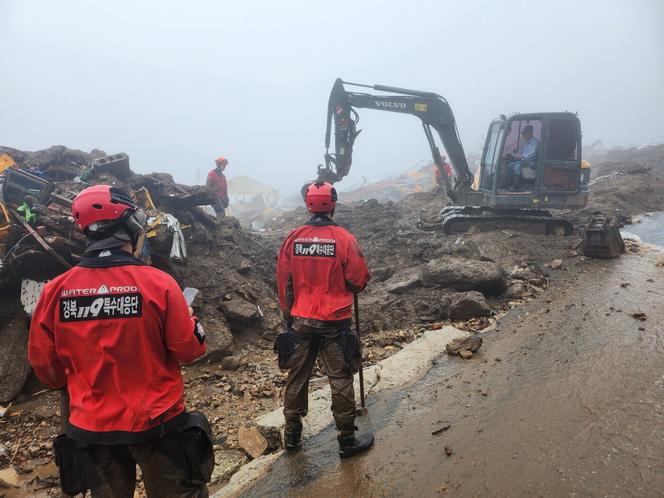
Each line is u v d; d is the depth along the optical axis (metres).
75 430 2.15
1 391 5.04
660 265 7.26
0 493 3.81
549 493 2.85
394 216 13.02
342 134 12.02
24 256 5.40
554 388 4.03
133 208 2.33
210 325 6.30
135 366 2.16
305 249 3.45
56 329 2.16
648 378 3.94
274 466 3.62
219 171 12.44
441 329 5.86
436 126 11.79
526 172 10.41
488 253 8.63
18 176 6.24
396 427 3.91
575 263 8.10
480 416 3.82
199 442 2.29
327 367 3.47
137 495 3.58
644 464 2.95
